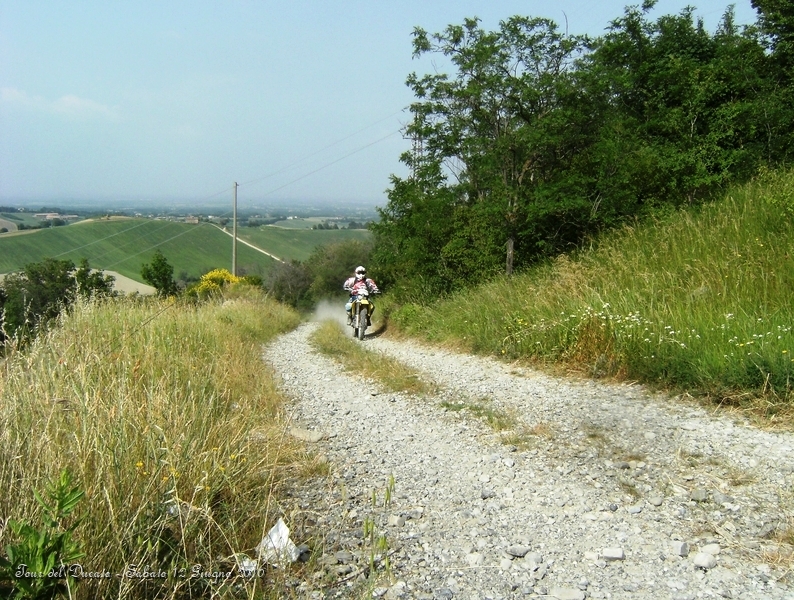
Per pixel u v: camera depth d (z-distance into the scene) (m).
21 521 2.66
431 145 14.52
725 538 3.58
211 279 29.94
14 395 3.67
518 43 13.02
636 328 7.95
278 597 2.97
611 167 13.66
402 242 16.94
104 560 2.80
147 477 3.24
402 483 4.65
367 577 3.23
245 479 4.02
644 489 4.35
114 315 8.33
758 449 4.87
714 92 14.93
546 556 3.49
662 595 3.05
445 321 13.41
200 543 3.13
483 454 5.31
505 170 13.80
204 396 4.81
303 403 7.51
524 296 11.52
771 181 12.30
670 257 10.35
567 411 6.43
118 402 3.73
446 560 3.45
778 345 6.34
